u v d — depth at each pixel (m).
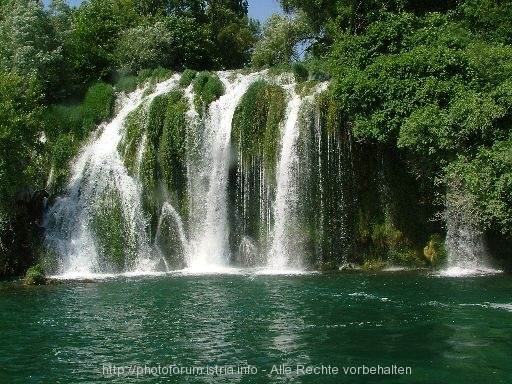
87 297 18.97
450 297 17.33
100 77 41.44
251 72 34.59
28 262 27.47
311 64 32.47
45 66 35.00
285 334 13.05
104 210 29.23
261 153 28.02
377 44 27.55
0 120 25.53
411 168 26.09
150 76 36.38
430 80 24.17
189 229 28.89
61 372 10.87
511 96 21.89
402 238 26.67
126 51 40.78
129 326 14.33
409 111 24.48
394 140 25.77
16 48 34.59
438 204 25.31
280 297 17.91
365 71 25.98
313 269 26.30
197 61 45.00
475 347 11.68
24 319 15.48
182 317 15.22
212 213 28.91
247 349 11.95
